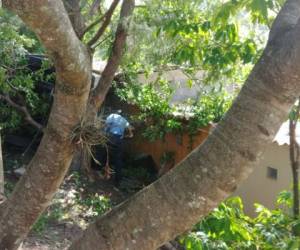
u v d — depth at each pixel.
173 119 10.66
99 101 3.30
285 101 1.80
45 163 2.74
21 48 8.13
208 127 10.06
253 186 8.79
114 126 10.70
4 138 11.14
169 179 1.98
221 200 1.90
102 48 6.63
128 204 2.07
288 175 8.14
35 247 7.01
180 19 5.14
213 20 4.23
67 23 2.06
